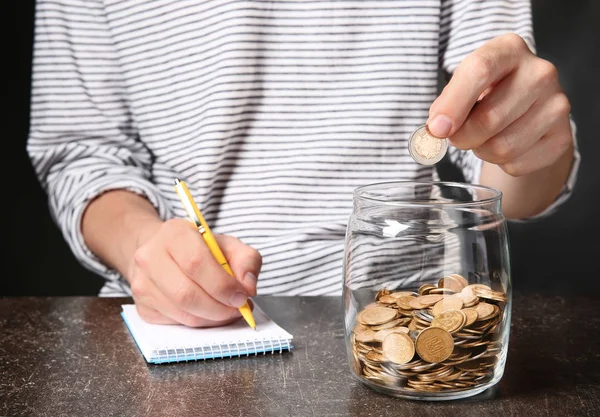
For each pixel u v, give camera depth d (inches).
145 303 32.2
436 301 23.9
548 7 76.5
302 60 44.2
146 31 45.7
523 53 28.0
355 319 25.2
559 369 28.5
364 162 45.2
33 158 49.1
